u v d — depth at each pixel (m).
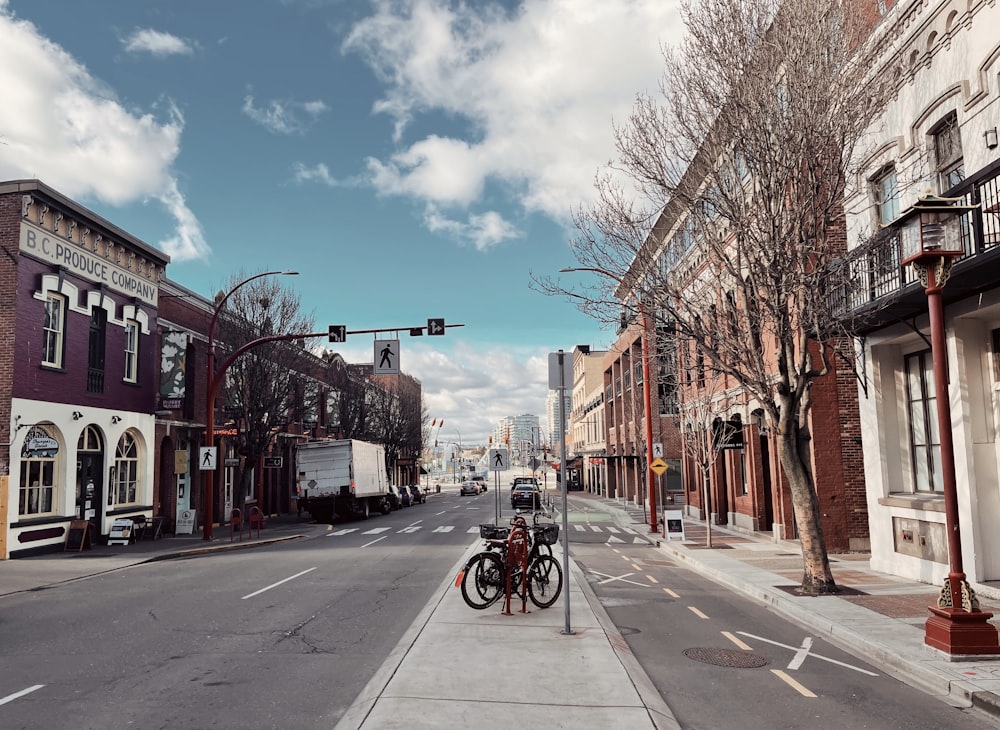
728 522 28.03
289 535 25.92
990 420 11.83
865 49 13.17
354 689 6.88
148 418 25.27
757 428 24.05
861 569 15.15
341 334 23.08
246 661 7.94
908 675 7.57
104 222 22.48
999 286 10.69
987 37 11.40
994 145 11.25
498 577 10.59
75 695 6.72
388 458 58.22
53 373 20.31
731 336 13.56
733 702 6.64
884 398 14.60
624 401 48.69
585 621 9.67
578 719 5.75
